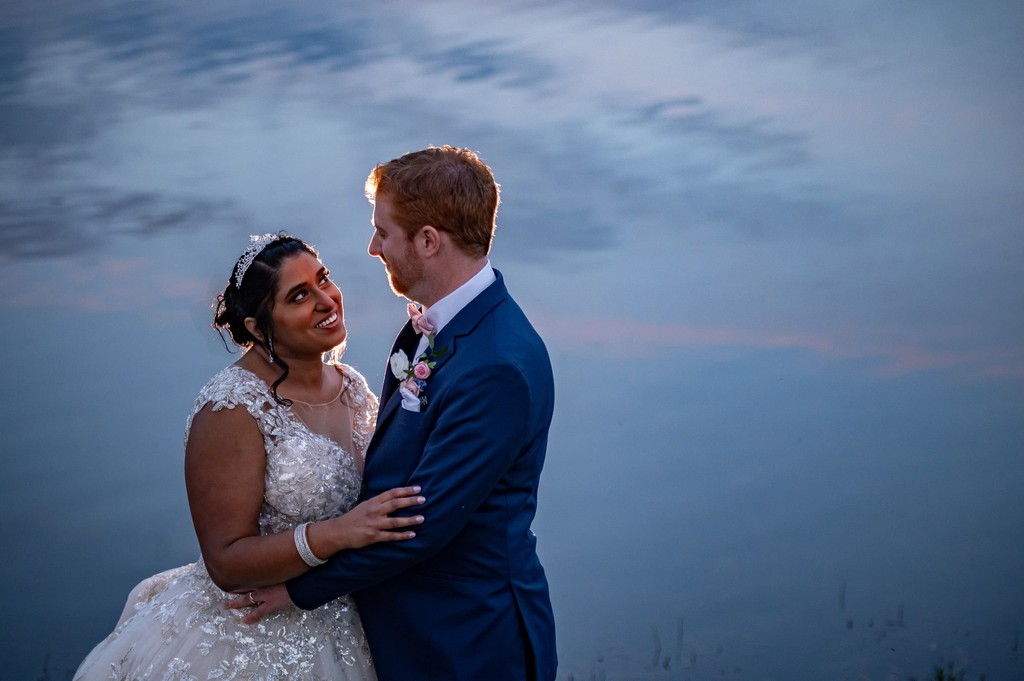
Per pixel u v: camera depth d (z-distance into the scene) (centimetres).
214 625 279
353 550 264
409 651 279
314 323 280
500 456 261
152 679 276
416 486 262
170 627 281
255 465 274
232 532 272
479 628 272
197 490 273
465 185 268
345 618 290
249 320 281
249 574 267
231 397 272
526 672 278
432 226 268
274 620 279
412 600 278
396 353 279
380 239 277
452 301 273
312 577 268
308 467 277
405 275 275
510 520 275
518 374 262
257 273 278
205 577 286
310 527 264
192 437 273
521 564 278
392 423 280
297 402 288
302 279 278
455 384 264
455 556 274
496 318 273
